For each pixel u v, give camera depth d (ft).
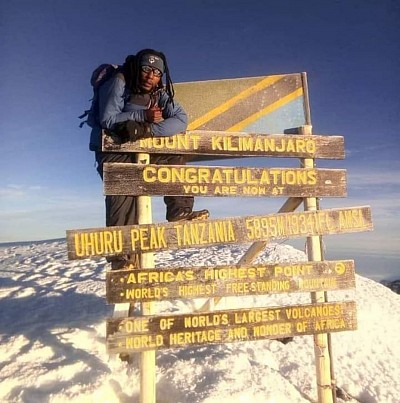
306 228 7.77
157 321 7.12
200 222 7.36
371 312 13.08
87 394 7.34
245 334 7.45
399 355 11.19
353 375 9.87
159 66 7.23
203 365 8.51
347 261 7.93
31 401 7.16
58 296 12.76
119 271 7.05
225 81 8.27
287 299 13.37
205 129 8.20
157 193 7.21
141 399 7.12
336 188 7.98
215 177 7.44
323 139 8.00
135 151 7.22
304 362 9.80
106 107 7.06
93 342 9.43
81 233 6.95
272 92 8.29
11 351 8.88
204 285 7.34
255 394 7.63
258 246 8.80
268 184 7.66
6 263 19.51
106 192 7.04
